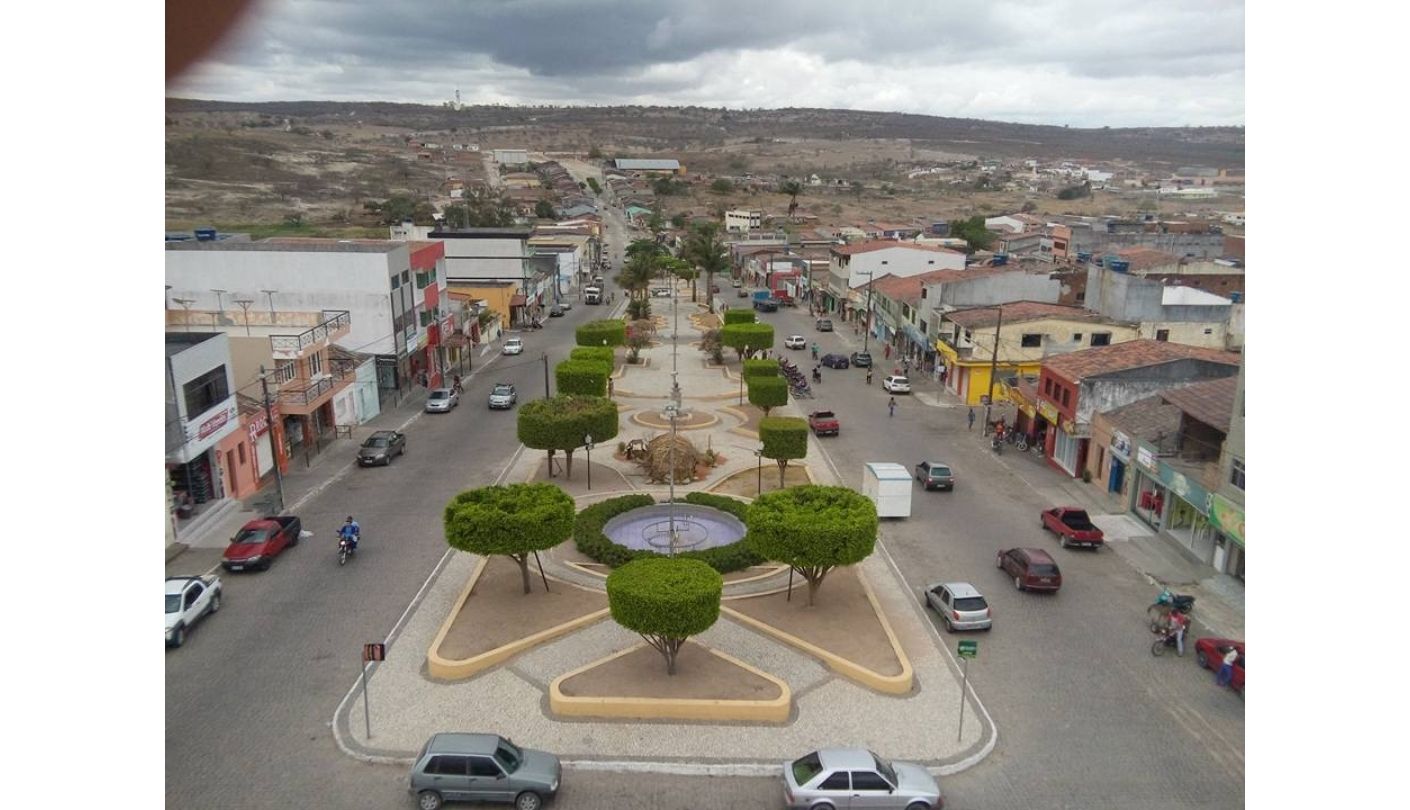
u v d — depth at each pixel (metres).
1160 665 27.25
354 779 21.44
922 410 61.91
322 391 48.91
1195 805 20.72
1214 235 109.75
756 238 159.50
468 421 57.44
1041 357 62.12
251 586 32.06
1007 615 30.55
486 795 20.30
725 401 63.88
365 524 38.50
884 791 20.06
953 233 147.38
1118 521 39.84
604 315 109.44
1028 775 21.83
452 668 25.88
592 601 30.73
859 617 29.83
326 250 58.50
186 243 59.88
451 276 99.81
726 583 32.56
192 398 37.31
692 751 22.72
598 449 50.91
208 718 23.80
